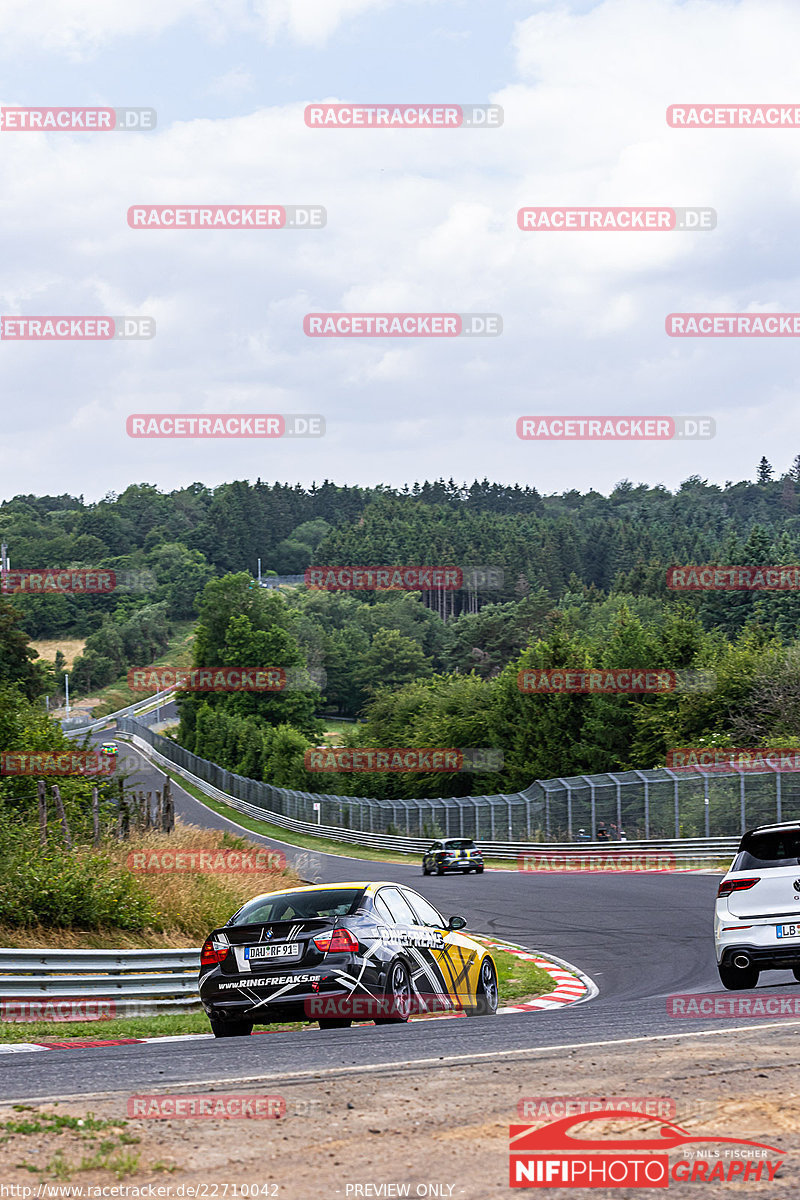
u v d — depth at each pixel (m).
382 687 140.25
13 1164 6.84
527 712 94.12
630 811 58.16
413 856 80.69
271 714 166.50
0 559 192.38
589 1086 8.66
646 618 181.88
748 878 16.34
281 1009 14.30
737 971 17.12
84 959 20.22
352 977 14.33
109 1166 6.76
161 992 20.75
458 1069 9.55
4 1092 9.29
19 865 24.38
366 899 15.44
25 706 45.72
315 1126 7.64
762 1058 9.63
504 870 62.41
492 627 181.62
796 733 63.00
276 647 172.12
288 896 15.72
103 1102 8.46
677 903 37.44
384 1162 6.89
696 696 71.06
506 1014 15.87
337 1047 11.70
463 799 78.12
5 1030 16.55
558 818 64.31
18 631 92.50
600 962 26.92
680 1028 12.28
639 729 81.94
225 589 179.75
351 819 98.25
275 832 106.06
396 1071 9.55
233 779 126.44
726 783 52.72
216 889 29.23
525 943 31.56
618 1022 13.30
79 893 24.27
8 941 22.25
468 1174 6.68
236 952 14.67
